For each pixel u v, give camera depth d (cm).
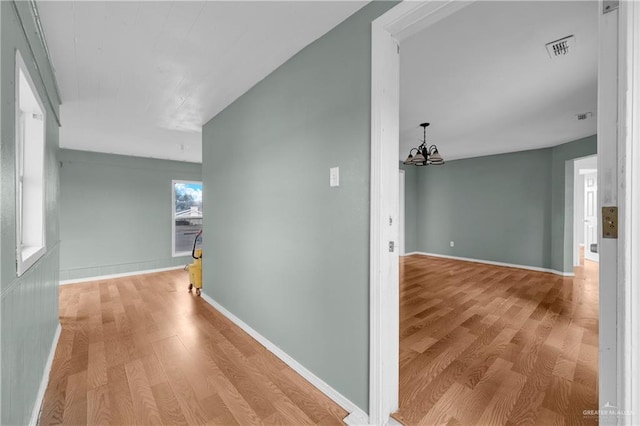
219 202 331
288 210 217
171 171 592
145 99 288
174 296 393
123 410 166
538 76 252
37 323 175
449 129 414
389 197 153
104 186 514
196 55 209
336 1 154
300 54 203
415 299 368
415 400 173
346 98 168
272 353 233
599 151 72
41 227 196
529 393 180
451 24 181
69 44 194
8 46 119
